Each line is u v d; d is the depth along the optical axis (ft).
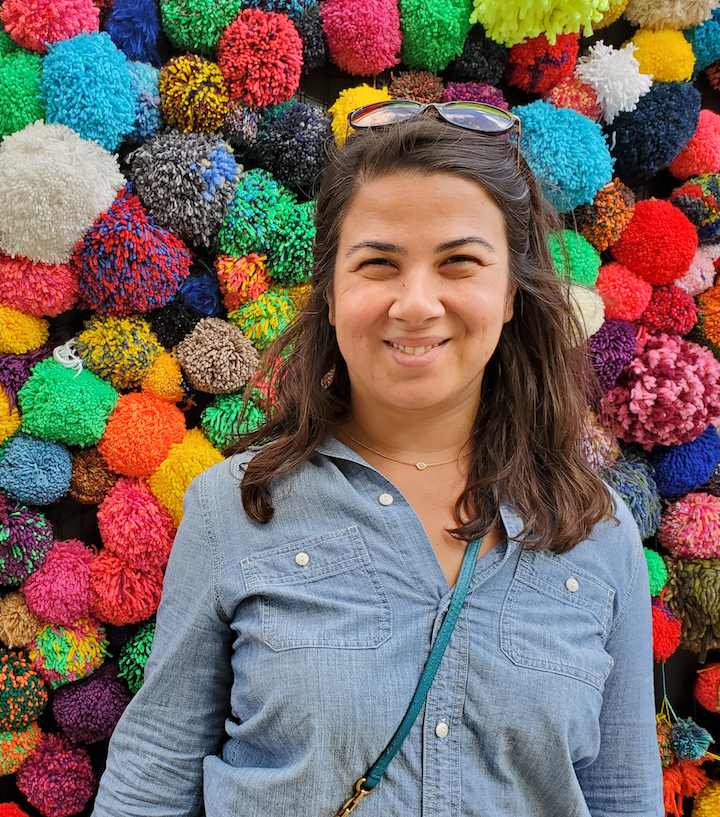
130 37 2.89
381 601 1.67
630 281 3.36
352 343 1.62
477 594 1.70
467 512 1.81
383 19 2.98
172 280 2.93
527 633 1.66
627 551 1.89
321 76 3.36
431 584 1.70
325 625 1.65
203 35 2.92
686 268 3.41
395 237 1.54
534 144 3.08
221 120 2.97
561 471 1.91
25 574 2.95
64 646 3.01
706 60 3.53
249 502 1.77
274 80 2.93
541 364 1.99
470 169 1.56
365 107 1.85
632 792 1.81
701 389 3.28
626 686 1.85
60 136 2.73
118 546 2.97
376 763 1.60
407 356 1.56
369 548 1.72
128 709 1.85
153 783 1.75
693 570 3.49
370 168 1.61
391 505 1.77
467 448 1.93
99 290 2.86
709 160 3.51
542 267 2.02
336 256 1.79
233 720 1.80
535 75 3.23
